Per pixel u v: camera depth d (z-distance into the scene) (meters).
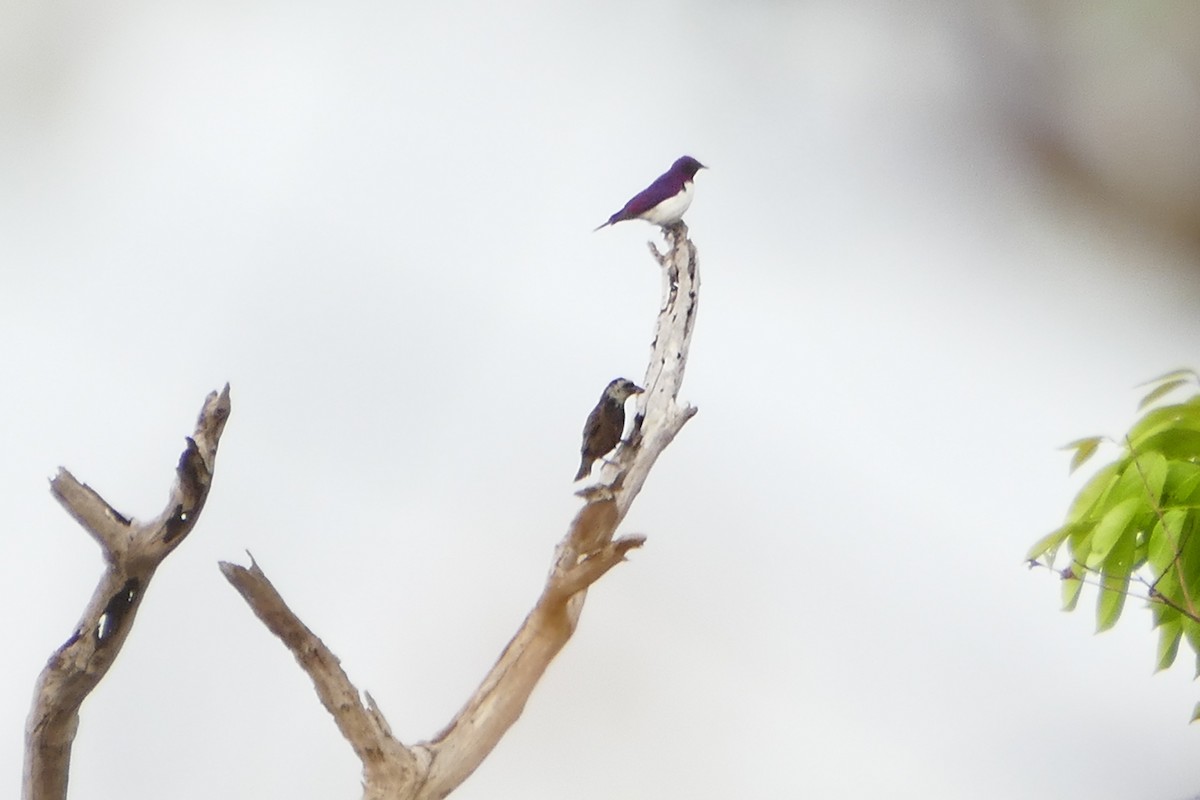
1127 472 19.88
